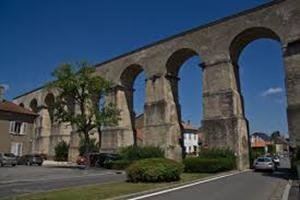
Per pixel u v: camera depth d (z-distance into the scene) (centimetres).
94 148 4503
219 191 1602
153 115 4075
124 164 3500
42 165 4441
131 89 4753
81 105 4031
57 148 5562
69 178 2367
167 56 4062
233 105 3397
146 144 4075
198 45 3784
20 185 1867
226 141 3375
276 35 3272
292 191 1616
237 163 3278
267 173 2934
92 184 1886
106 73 4834
